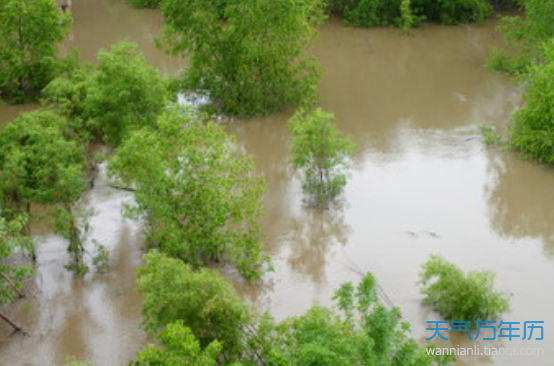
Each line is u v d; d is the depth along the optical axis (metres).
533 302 13.79
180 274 11.80
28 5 23.23
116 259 15.41
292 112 23.08
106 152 20.06
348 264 15.20
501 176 18.67
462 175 18.77
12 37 23.70
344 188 18.16
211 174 14.59
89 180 18.56
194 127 15.05
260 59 22.02
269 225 16.77
